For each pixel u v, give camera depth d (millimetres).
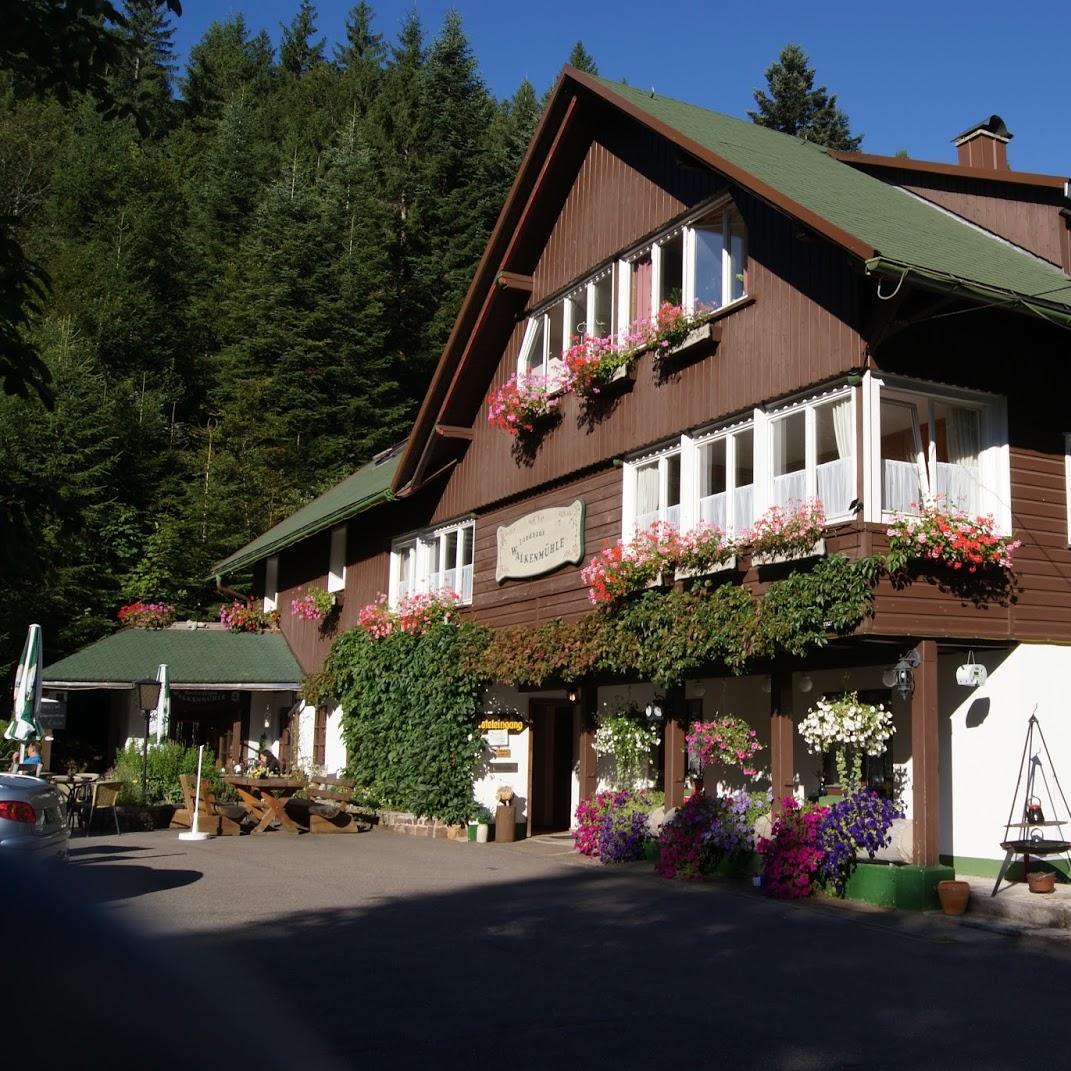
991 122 17922
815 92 52656
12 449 33000
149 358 42594
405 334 43219
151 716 26156
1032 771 12453
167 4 6879
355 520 24672
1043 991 7914
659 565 14531
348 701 21828
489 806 19453
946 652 13133
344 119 53250
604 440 16688
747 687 16234
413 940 9391
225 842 17172
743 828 13344
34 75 6637
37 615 32000
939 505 12516
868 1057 6316
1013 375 13148
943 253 12766
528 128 46438
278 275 41406
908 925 10594
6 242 6312
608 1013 7164
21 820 9734
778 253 13719
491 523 19641
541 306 18828
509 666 17359
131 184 45438
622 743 16125
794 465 13367
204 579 34594
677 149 15398
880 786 14070
